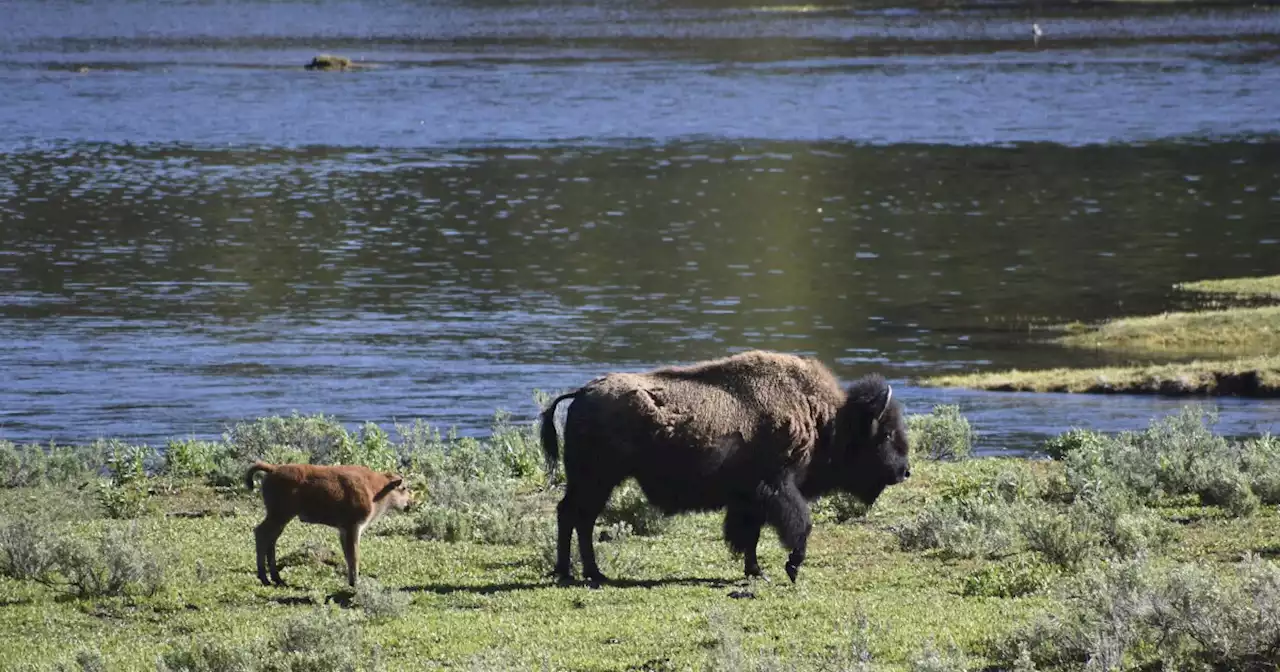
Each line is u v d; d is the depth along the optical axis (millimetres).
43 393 154250
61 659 38688
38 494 68250
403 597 44656
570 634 41281
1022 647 34750
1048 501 63594
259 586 48469
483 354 187625
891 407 52062
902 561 51656
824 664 36156
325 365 177000
